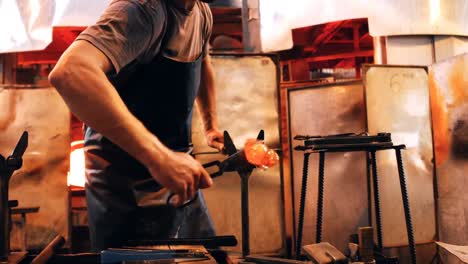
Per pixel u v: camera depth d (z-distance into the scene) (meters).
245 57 2.64
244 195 1.27
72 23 2.61
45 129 2.57
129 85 1.35
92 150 1.46
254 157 1.21
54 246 1.27
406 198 2.18
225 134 1.34
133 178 1.43
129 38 1.13
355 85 2.72
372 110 2.62
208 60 1.70
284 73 4.29
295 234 2.84
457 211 2.59
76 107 0.99
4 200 1.17
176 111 1.43
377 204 2.47
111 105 0.99
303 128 2.85
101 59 1.05
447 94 2.61
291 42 2.79
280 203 2.67
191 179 1.04
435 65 2.69
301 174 2.85
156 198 1.45
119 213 1.43
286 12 2.79
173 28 1.31
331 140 2.01
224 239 1.30
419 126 2.72
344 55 4.39
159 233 1.46
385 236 2.65
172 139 1.49
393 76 2.67
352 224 2.70
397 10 2.77
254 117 2.64
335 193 2.74
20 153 1.19
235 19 3.39
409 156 2.69
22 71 4.03
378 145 2.03
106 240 1.46
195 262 1.08
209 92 1.71
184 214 1.54
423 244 2.72
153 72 1.33
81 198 3.05
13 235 2.53
